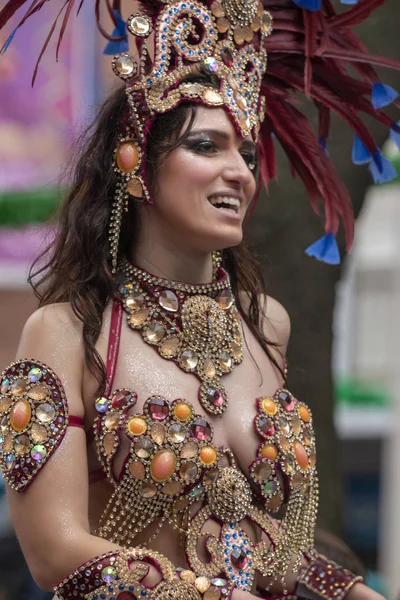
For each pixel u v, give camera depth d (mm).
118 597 4043
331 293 6867
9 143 12828
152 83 4480
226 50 4590
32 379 4270
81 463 4234
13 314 15055
